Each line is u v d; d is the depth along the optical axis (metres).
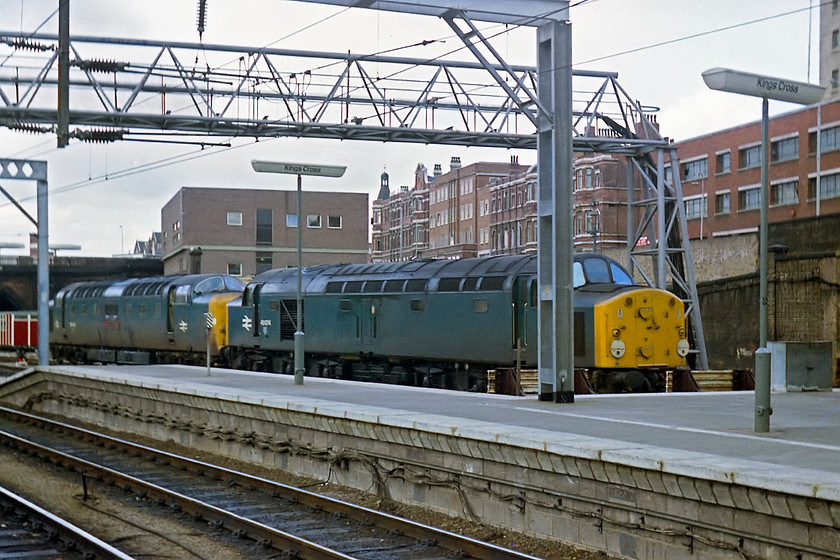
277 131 28.41
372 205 112.06
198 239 74.31
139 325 43.31
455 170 88.88
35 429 28.03
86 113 26.45
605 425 15.33
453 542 12.34
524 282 25.08
